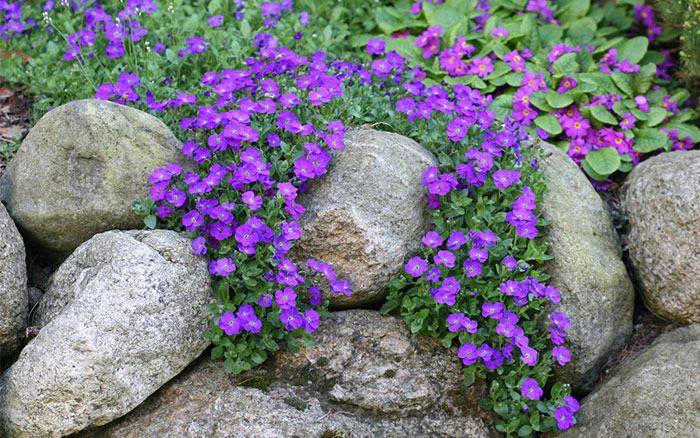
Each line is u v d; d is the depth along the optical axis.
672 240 1.08
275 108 1.08
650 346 1.08
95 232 1.06
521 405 1.04
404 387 1.04
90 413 0.98
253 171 1.03
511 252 1.07
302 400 1.02
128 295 0.98
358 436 1.01
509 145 1.10
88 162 1.05
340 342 1.05
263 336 1.03
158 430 1.00
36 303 1.04
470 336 1.04
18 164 1.08
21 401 0.97
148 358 0.99
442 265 1.05
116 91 1.14
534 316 1.06
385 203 1.06
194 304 1.02
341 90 1.12
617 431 1.00
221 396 1.01
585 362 1.08
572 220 1.11
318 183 1.07
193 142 1.06
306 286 1.04
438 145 1.14
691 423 0.97
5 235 1.00
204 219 1.04
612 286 1.09
